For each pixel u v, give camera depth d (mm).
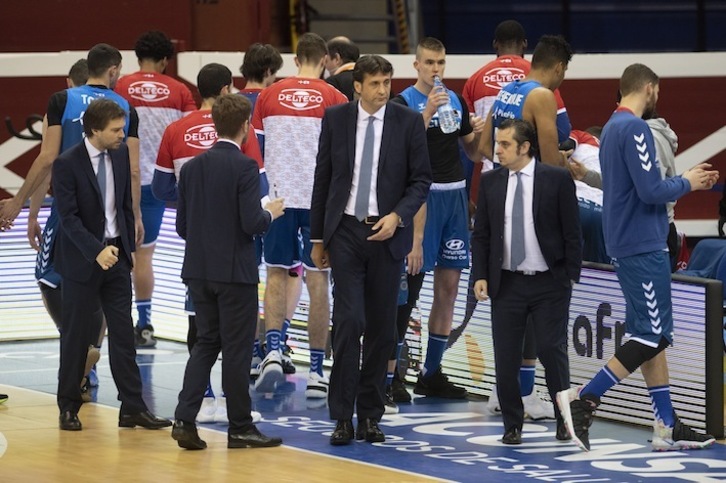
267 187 19500
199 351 17359
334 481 15398
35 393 21016
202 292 17266
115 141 17984
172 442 17641
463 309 21234
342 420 17484
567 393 17047
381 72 17094
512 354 17547
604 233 17594
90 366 20016
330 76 23734
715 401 18047
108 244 18281
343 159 17297
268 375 20875
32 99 30281
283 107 21172
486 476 15672
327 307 20984
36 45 31266
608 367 17141
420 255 20078
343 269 17297
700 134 30484
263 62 22625
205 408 19094
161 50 25281
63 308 18375
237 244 17141
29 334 26172
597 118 30234
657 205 17203
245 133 17562
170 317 25969
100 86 20953
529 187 17266
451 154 20531
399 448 17281
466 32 45531
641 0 45406
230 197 17094
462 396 21172
